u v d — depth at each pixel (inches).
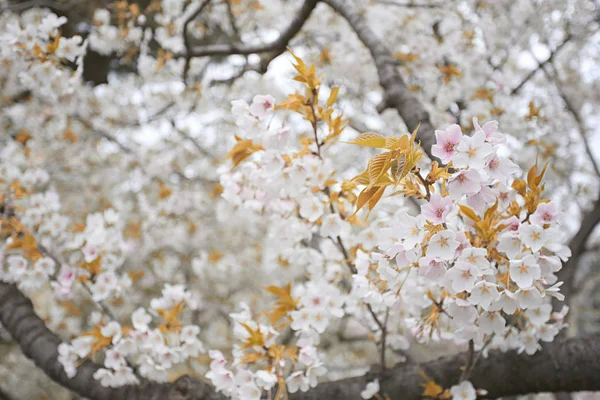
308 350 73.1
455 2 140.7
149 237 191.2
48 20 94.4
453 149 47.5
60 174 188.2
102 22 151.9
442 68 129.3
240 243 209.2
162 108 176.4
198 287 205.8
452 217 53.4
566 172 154.9
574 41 155.1
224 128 197.8
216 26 189.8
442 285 50.7
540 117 124.7
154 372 88.6
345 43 152.4
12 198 104.4
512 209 55.8
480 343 66.6
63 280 92.7
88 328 190.2
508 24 139.9
